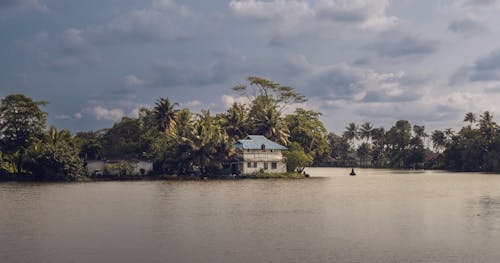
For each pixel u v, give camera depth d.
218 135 112.00
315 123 150.12
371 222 41.62
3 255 29.28
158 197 63.00
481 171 172.25
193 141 110.25
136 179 107.25
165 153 115.00
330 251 30.44
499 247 31.50
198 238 34.38
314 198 62.56
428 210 49.75
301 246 31.84
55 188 78.50
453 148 192.75
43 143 107.06
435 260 28.30
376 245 32.19
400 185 89.94
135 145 130.38
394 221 42.19
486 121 178.88
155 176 111.88
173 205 53.69
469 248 31.25
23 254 29.53
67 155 100.50
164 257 29.00
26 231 36.81
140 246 31.77
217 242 33.03
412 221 42.19
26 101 115.75
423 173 154.62
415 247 31.56
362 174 146.75
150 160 117.25
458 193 70.94
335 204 55.38
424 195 67.50
